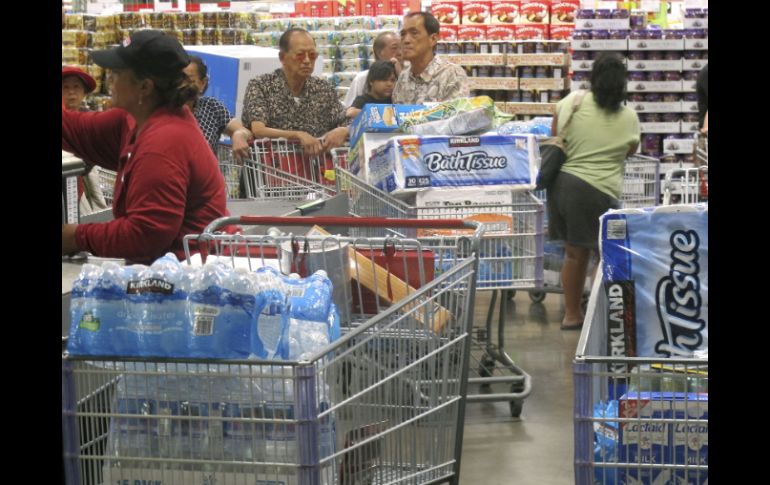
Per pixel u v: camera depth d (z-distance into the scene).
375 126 6.03
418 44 7.38
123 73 4.09
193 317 3.02
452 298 3.62
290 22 11.80
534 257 5.74
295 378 2.97
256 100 7.32
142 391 3.10
